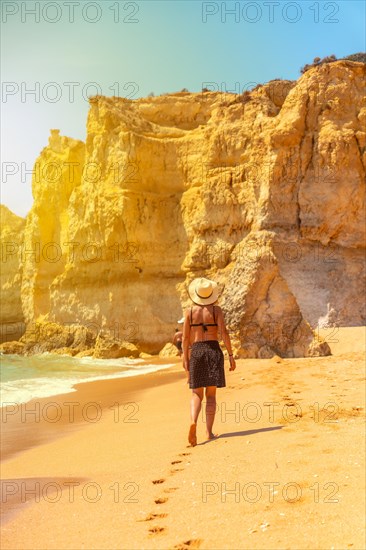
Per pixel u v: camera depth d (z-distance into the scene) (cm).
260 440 671
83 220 3200
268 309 1972
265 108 2841
